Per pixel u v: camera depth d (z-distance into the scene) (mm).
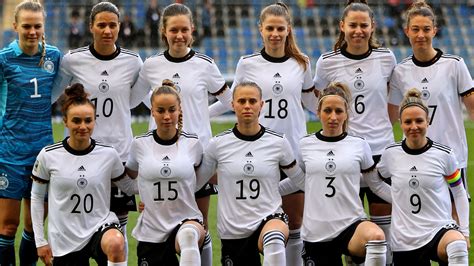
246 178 17781
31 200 17922
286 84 19625
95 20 19172
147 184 17734
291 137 19703
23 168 18953
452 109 19375
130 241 25703
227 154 17906
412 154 17766
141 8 78250
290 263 19688
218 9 78938
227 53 74688
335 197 17750
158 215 17719
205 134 19594
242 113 17703
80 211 17516
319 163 17859
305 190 18156
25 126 19031
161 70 19562
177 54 19609
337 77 19922
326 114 17984
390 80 19969
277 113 19641
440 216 17453
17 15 18922
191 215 17891
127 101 19672
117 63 19594
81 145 17672
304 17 78438
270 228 17125
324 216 17766
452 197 18984
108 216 17797
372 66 19719
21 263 19828
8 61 19031
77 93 17578
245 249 17719
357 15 19344
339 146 17984
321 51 75062
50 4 77938
